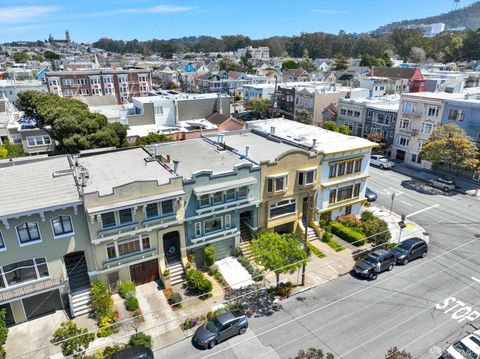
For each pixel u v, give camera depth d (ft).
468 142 154.81
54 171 95.45
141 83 373.40
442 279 99.50
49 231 78.74
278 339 78.95
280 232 118.52
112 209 80.59
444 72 362.53
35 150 192.75
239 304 88.17
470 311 86.94
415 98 189.88
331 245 115.14
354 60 604.08
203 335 76.64
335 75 471.21
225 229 101.91
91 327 81.05
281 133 141.69
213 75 457.27
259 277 98.02
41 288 79.61
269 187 105.29
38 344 76.43
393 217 135.85
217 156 113.91
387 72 352.69
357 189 126.82
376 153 210.38
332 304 89.86
